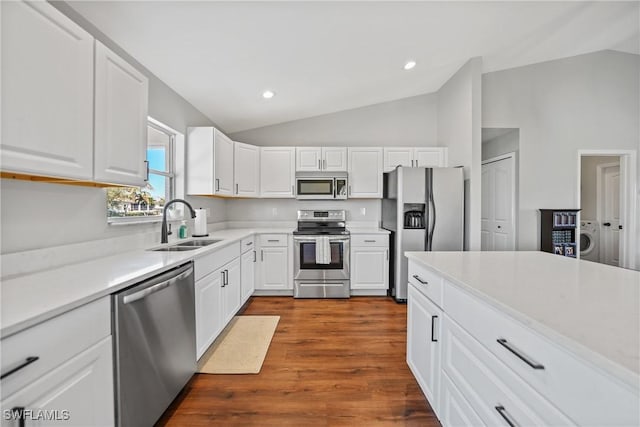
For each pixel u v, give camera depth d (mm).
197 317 1959
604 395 604
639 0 2621
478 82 3342
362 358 2225
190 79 2709
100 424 1118
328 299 3662
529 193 3834
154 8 1758
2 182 1295
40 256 1444
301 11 2010
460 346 1228
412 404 1716
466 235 3500
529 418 818
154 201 2770
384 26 2383
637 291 1049
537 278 1244
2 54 997
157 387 1461
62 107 1229
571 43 3393
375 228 4234
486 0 2281
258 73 2803
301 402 1729
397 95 4160
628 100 3814
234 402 1729
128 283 1258
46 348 892
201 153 3109
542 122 3816
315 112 4191
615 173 4617
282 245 3744
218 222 3984
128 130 1659
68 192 1625
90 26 1812
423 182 3426
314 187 3984
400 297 3482
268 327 2791
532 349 810
